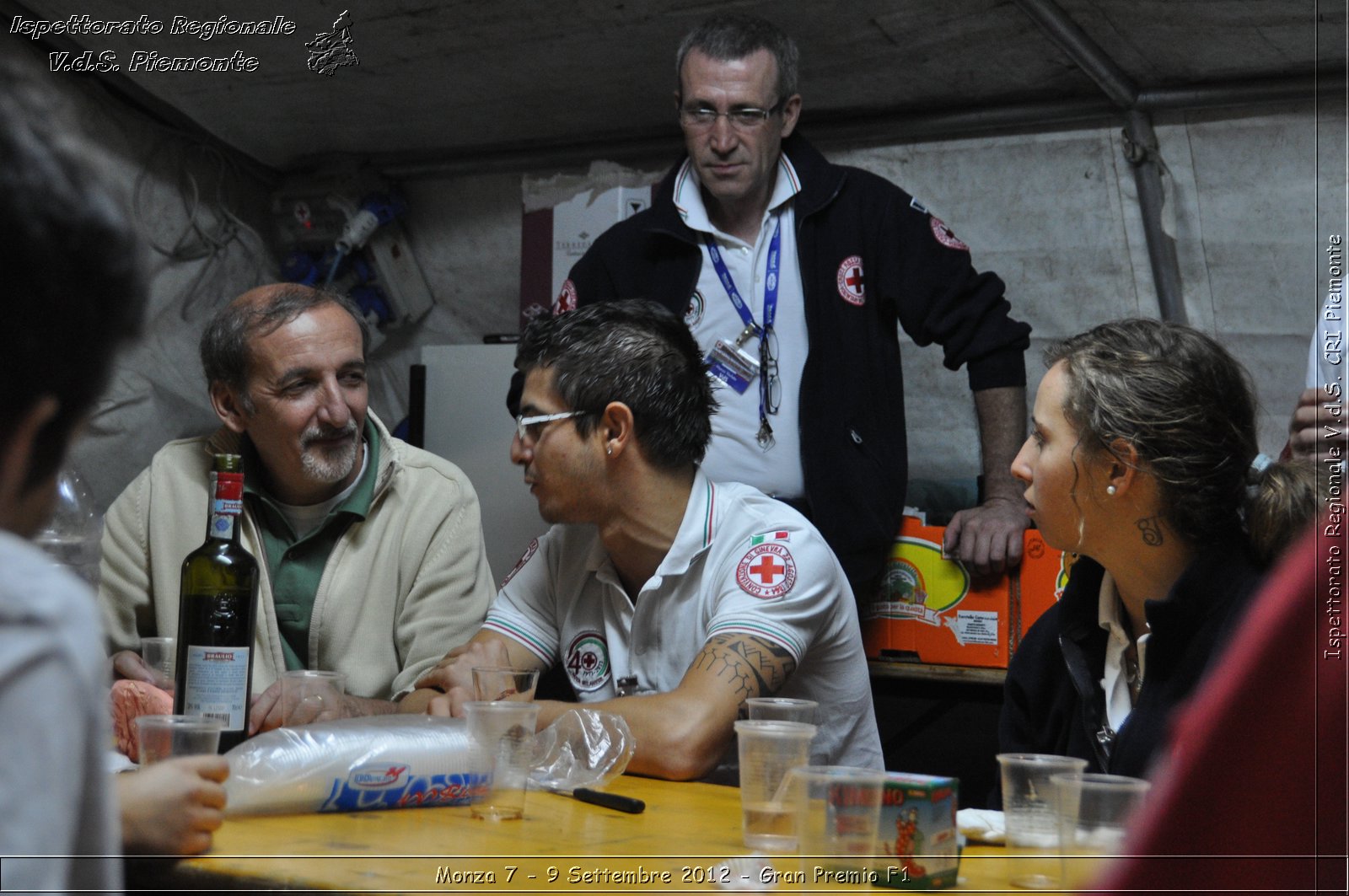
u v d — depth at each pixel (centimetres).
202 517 240
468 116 394
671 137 388
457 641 242
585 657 212
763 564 191
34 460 64
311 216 433
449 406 384
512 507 374
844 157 375
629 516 198
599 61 352
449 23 338
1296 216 316
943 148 360
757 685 180
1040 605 279
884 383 294
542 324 201
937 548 292
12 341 60
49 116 63
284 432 227
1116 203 338
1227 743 40
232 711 155
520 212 416
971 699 314
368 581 239
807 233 290
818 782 110
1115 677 162
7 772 60
